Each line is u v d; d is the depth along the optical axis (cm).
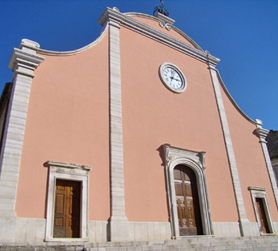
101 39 1373
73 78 1180
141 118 1333
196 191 1415
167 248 1008
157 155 1310
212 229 1329
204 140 1559
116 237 1014
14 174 899
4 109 1420
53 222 921
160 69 1546
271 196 1758
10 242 813
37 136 997
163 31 1727
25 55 1062
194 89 1686
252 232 1495
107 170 1112
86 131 1121
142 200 1166
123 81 1352
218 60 1941
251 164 1755
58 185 994
